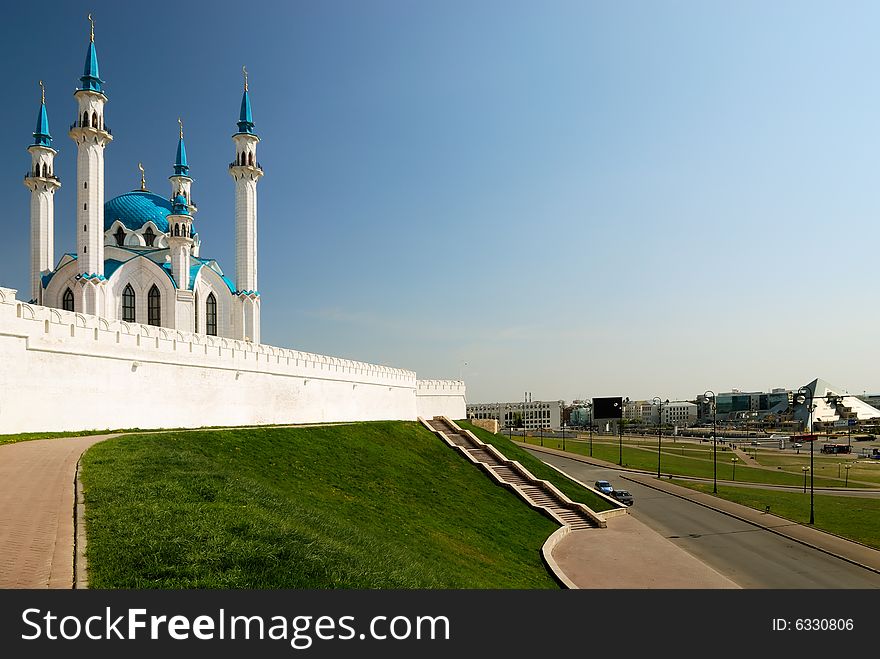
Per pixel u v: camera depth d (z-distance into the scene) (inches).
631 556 1501.0
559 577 1235.9
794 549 1745.8
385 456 1785.2
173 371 1555.1
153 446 1021.8
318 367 2192.4
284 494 1059.9
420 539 1168.2
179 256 2586.1
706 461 4638.3
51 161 2763.3
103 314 2357.3
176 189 3280.0
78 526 561.9
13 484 701.9
